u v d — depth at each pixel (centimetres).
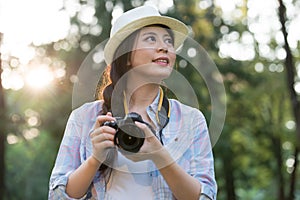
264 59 1825
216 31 1720
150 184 235
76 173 231
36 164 1825
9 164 1814
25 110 1516
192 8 1636
